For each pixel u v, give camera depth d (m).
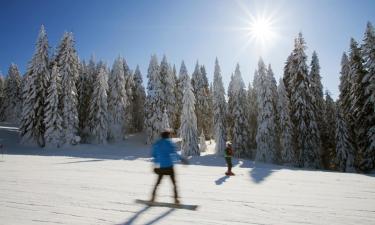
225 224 5.55
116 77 55.50
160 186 9.68
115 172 13.16
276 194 8.64
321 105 38.19
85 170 13.69
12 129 53.91
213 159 35.53
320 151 33.78
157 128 51.38
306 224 5.66
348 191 9.26
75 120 44.62
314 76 40.19
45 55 44.09
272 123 37.09
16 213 6.11
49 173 12.25
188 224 5.52
